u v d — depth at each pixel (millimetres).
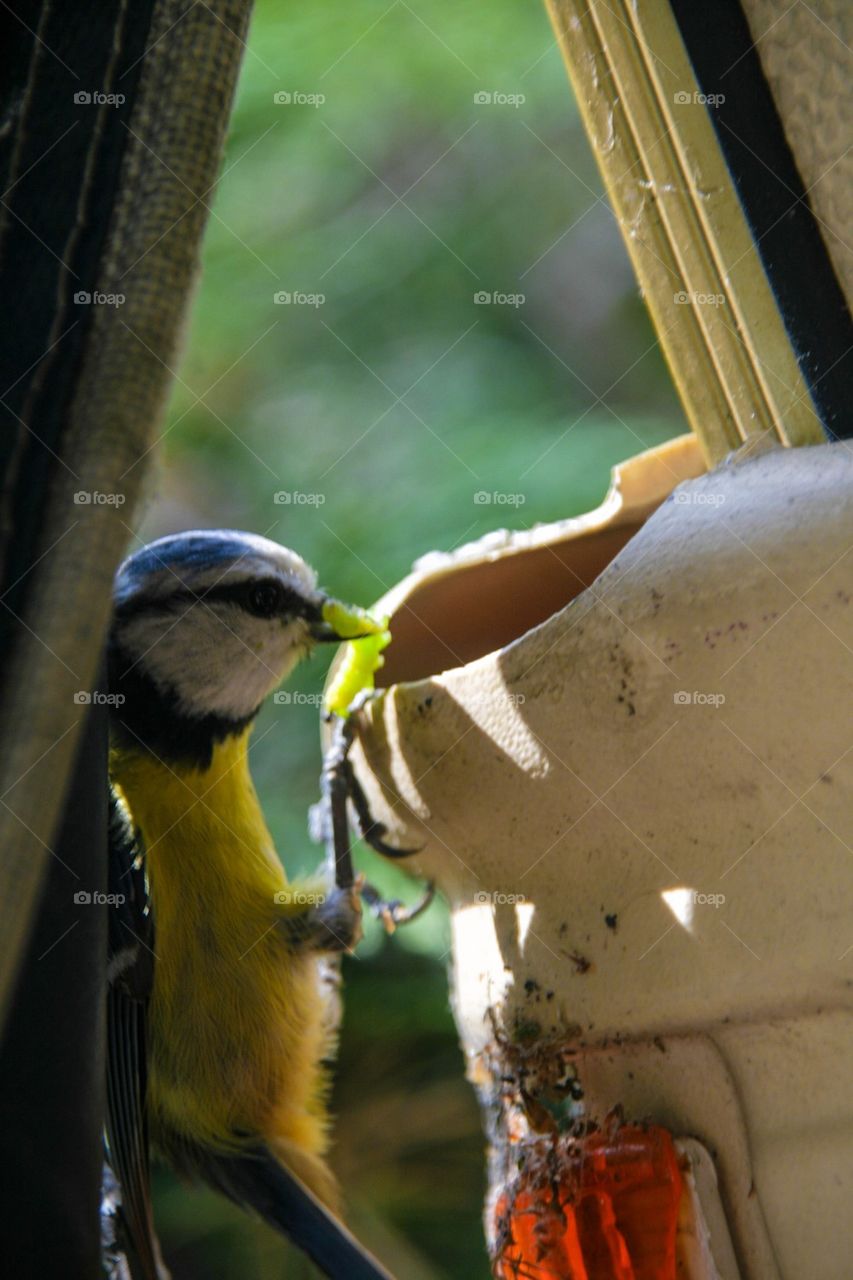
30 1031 1577
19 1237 1522
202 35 1658
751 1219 1855
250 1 1719
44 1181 1549
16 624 1429
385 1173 5441
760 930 1826
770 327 2043
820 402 2000
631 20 2127
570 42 2211
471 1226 5422
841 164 1957
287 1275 5320
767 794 1821
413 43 6406
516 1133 2148
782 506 1862
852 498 1818
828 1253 1814
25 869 1333
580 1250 1918
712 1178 1887
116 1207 2988
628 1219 1885
